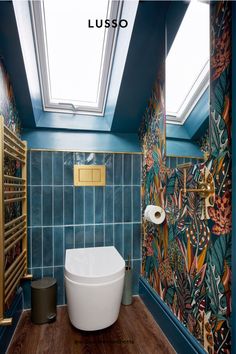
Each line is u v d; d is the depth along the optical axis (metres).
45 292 1.45
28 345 1.25
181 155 1.21
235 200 0.79
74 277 1.17
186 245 1.14
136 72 1.45
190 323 1.08
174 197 1.27
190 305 1.09
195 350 1.01
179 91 1.25
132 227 1.82
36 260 1.64
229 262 0.83
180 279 1.19
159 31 1.25
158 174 1.50
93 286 1.14
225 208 0.85
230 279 0.83
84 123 1.82
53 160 1.68
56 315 1.52
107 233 1.77
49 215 1.67
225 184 0.85
